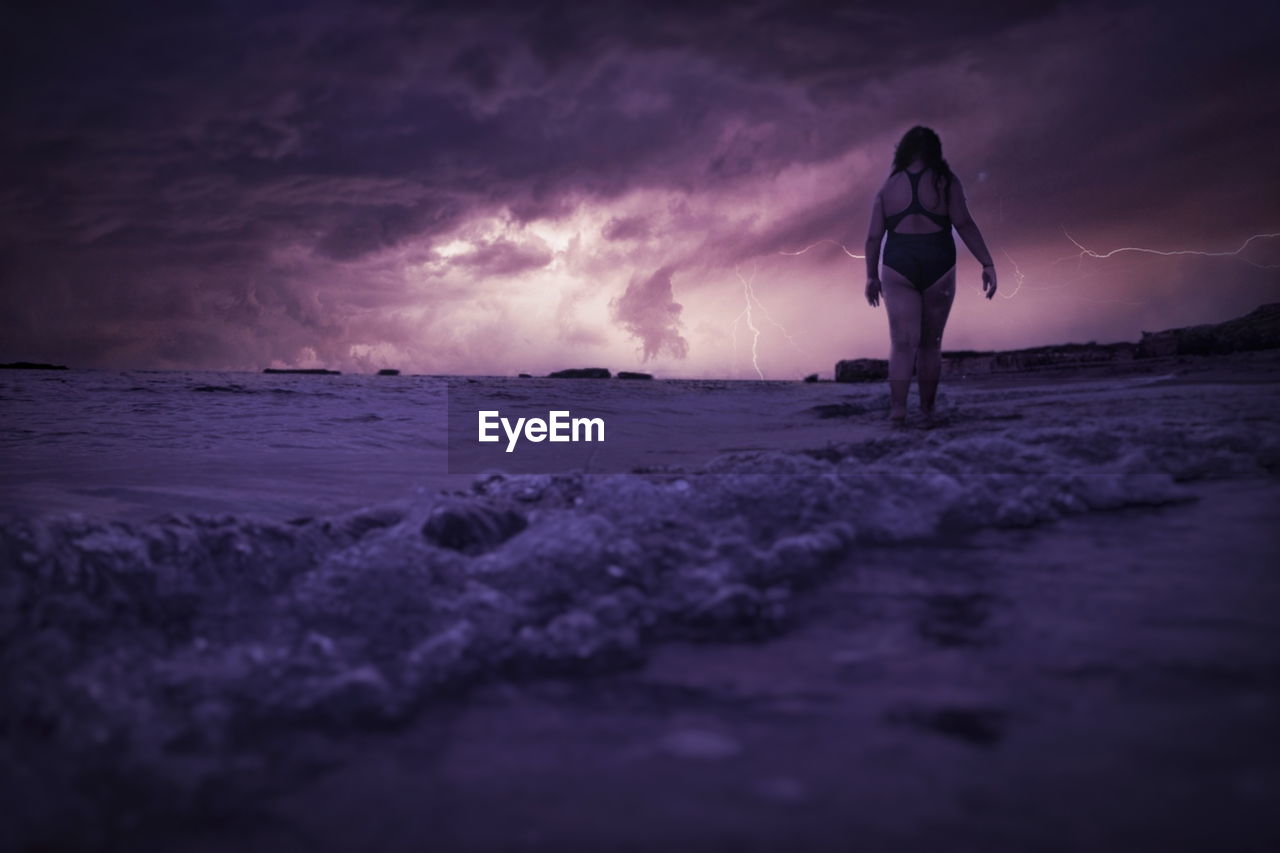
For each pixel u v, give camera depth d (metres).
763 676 1.47
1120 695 1.28
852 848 0.93
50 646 1.56
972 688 1.35
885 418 7.12
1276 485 2.77
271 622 1.83
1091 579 1.90
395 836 1.01
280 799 1.11
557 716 1.36
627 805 1.05
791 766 1.13
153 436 6.75
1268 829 0.92
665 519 2.54
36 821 1.05
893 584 1.98
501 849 0.97
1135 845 0.90
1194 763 1.07
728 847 0.94
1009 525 2.50
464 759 1.21
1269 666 1.36
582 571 2.06
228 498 3.58
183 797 1.11
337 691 1.43
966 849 0.91
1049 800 1.00
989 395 8.68
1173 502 2.66
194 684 1.47
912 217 5.88
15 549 1.84
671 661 1.58
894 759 1.13
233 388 12.95
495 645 1.67
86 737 1.27
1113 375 10.95
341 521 2.56
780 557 2.19
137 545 2.00
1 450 5.87
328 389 12.90
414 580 2.01
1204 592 1.76
